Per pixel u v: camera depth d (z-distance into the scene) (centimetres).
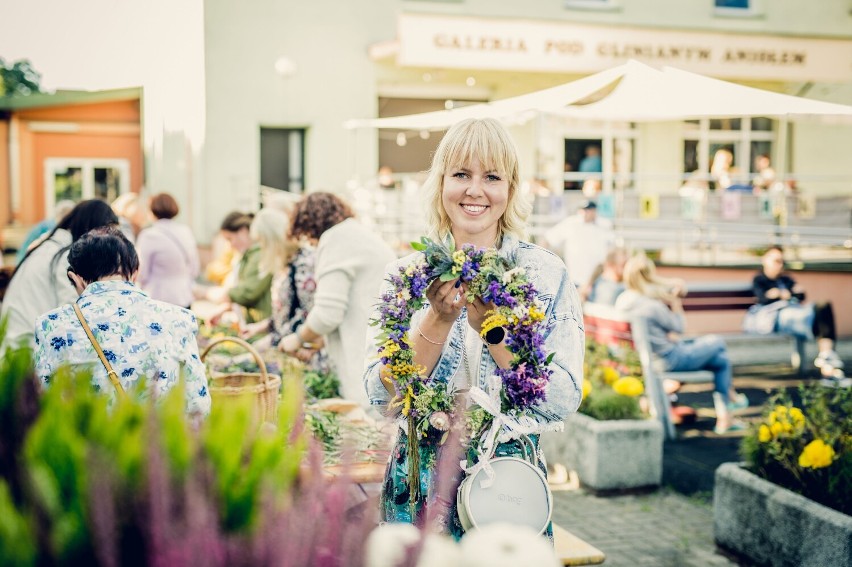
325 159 1689
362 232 480
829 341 985
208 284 1331
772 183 1561
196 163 1488
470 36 1587
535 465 217
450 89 1784
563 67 1633
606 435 572
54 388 130
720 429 739
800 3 1880
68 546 102
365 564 111
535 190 1368
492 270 210
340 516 113
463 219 239
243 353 526
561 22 1622
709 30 1689
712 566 448
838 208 1410
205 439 117
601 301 957
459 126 241
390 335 217
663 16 1817
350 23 1678
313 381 465
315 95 1675
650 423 579
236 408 122
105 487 102
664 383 722
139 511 106
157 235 729
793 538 406
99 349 281
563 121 1819
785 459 427
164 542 101
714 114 543
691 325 1096
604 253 1121
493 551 114
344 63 1681
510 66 1608
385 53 1628
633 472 575
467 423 214
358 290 471
